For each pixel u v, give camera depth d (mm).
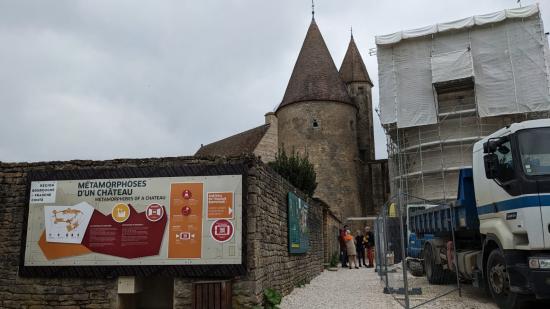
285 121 41281
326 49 43125
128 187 8750
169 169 8727
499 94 31250
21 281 8711
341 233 21656
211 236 8391
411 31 34031
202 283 7820
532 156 7582
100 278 8523
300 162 26281
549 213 7227
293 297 10453
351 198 39938
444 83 32406
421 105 33281
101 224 8672
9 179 9156
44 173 9000
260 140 40844
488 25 32375
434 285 11984
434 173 32375
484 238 9156
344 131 40656
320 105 40312
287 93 42000
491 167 8164
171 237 8477
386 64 34750
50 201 8867
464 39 32906
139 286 8664
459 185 10055
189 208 8539
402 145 34750
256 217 8453
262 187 9016
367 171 43531
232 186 8523
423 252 13453
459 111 32406
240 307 8094
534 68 30781
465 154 31906
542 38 30984
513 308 7750
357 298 10125
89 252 8602
